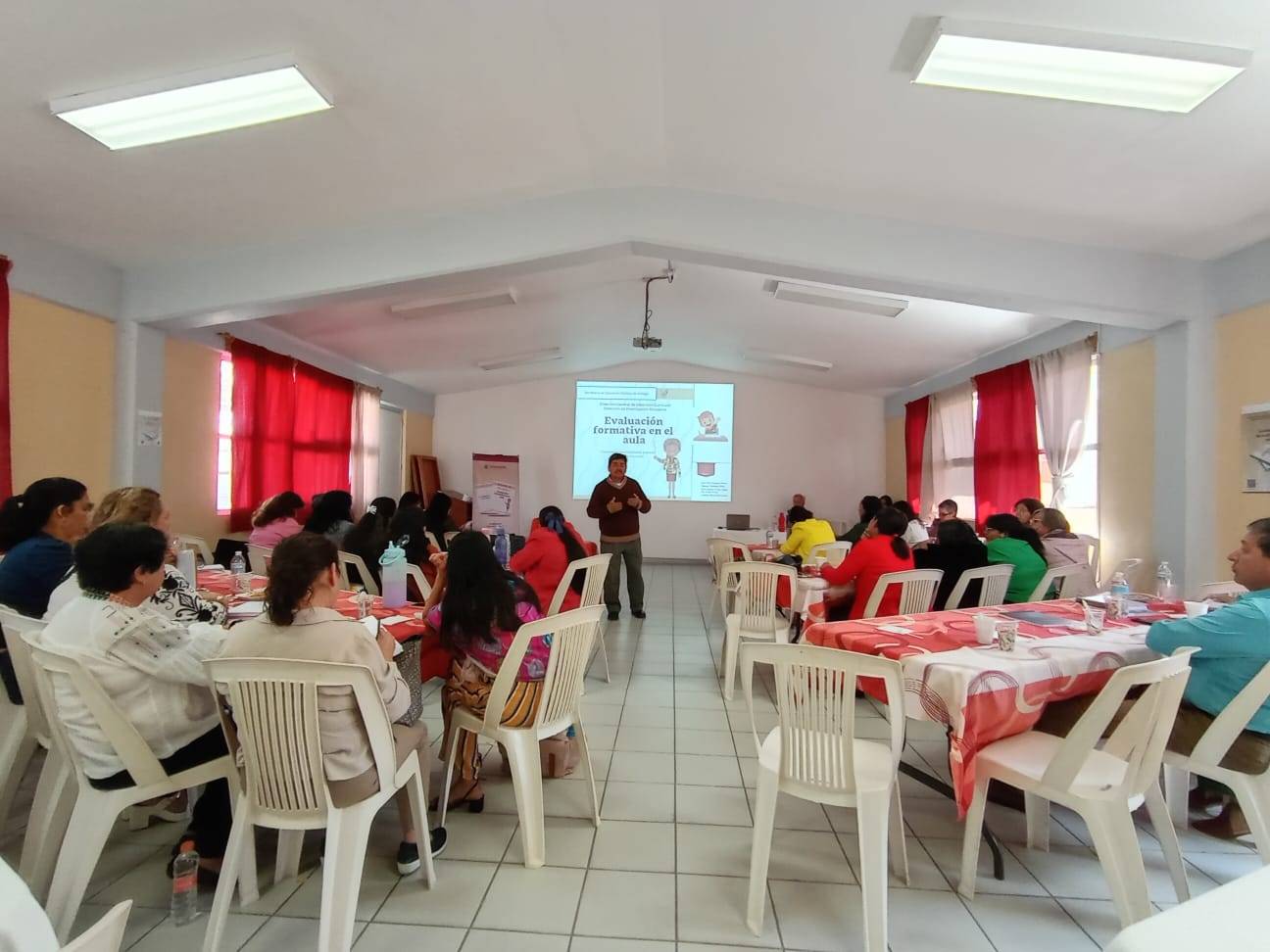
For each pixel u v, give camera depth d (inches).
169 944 64.9
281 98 101.3
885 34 90.9
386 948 65.0
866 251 147.3
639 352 343.0
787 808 95.1
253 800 62.5
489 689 85.6
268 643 63.2
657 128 126.0
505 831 88.1
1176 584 145.3
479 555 86.3
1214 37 83.0
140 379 158.4
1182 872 72.4
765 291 216.4
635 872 79.0
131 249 145.0
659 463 365.1
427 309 215.2
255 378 208.5
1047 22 83.6
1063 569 147.2
